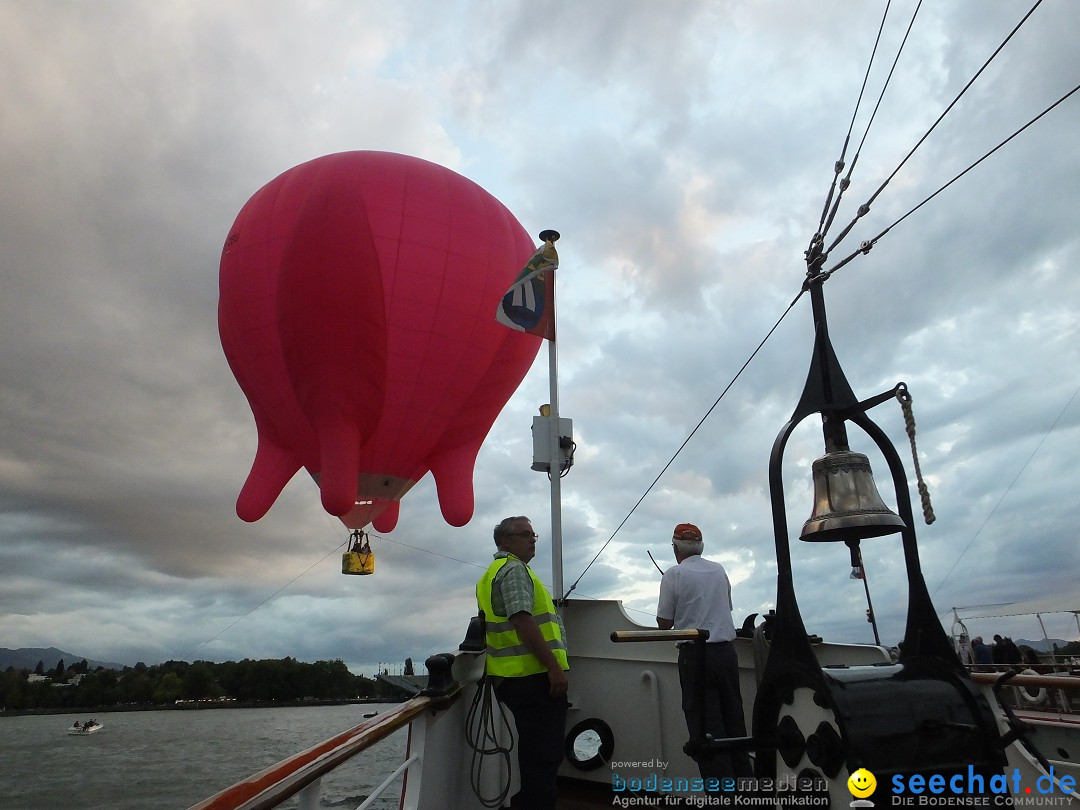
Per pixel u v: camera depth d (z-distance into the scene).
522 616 2.81
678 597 3.64
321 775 1.44
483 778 3.81
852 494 2.46
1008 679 2.60
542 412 6.24
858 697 1.94
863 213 2.69
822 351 2.51
